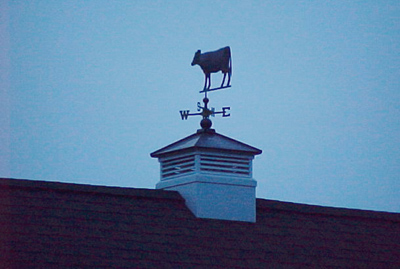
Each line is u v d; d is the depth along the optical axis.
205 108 80.19
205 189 76.44
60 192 72.31
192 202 76.31
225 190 77.38
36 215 69.12
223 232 75.12
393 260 80.38
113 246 68.75
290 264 74.12
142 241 70.38
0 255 64.56
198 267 69.81
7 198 69.69
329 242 79.38
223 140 79.38
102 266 66.38
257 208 79.81
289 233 78.38
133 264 67.62
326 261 76.38
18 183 71.19
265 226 78.06
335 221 83.19
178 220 74.50
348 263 77.38
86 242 68.12
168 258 69.50
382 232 84.31
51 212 70.00
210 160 77.69
